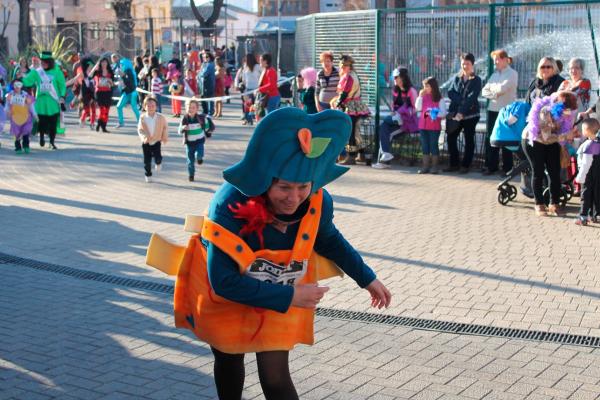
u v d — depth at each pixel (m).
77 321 6.25
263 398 4.81
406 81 13.91
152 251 3.74
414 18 14.55
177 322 3.83
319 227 3.65
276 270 3.53
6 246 8.70
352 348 5.61
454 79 13.23
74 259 8.14
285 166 3.28
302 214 3.54
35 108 16.95
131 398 4.84
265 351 3.60
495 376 5.08
